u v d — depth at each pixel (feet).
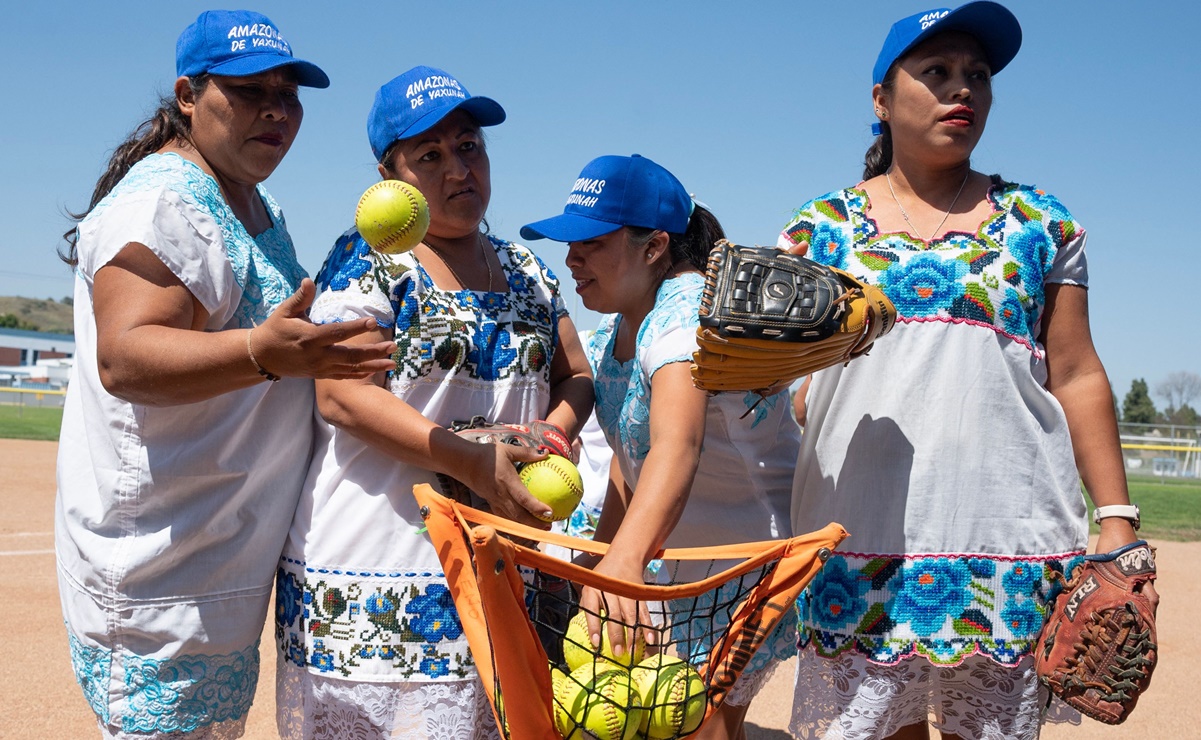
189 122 10.52
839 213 10.59
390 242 8.94
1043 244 10.00
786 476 11.00
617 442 11.10
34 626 21.81
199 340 8.55
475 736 9.95
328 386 9.72
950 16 9.67
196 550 9.87
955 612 9.73
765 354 8.51
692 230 10.87
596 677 7.80
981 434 9.77
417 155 10.21
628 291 10.63
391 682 9.68
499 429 9.57
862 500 9.96
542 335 10.85
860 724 9.87
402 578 9.73
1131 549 9.34
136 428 9.62
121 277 9.05
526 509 9.25
